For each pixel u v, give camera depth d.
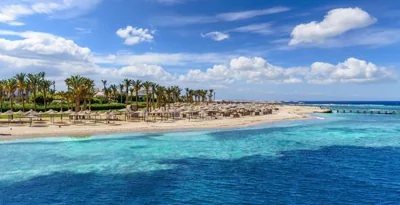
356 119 84.00
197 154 31.80
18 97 97.94
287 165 26.89
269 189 20.09
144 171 24.80
